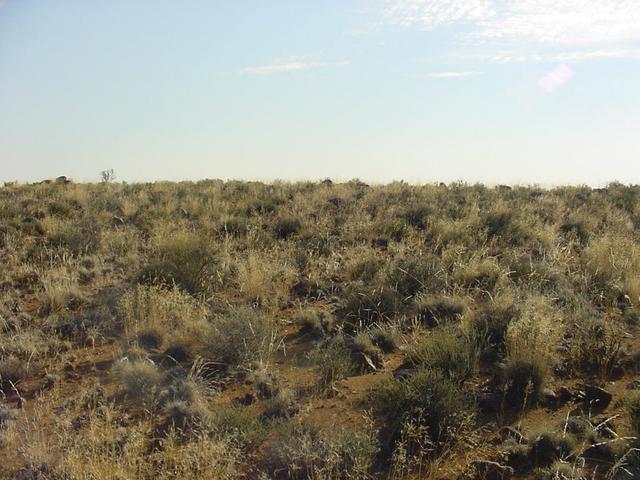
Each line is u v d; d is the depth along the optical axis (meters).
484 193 18.97
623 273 9.83
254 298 9.45
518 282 9.48
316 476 5.04
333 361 7.01
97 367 7.37
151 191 19.97
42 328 8.43
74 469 5.04
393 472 5.18
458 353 6.69
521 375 6.31
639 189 19.83
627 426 5.65
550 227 13.16
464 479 5.09
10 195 18.53
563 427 5.66
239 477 5.20
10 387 7.00
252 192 18.95
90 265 11.35
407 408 5.78
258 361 7.29
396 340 7.80
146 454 5.52
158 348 7.73
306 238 13.27
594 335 7.41
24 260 11.79
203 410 6.05
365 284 9.60
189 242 10.49
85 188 20.03
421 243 12.19
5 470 5.34
